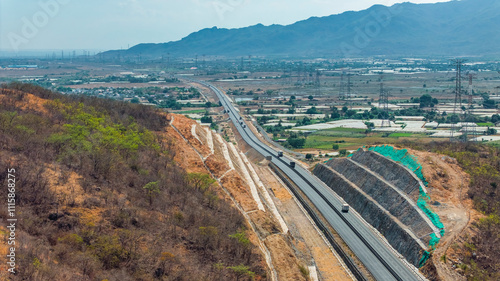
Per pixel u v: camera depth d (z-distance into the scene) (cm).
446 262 6969
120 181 7025
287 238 8169
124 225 5916
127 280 4944
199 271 5597
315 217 9975
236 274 5781
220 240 6450
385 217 9106
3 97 9350
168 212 6744
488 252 7094
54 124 8550
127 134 9369
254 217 8369
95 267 4950
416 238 7925
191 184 8269
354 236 8919
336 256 8188
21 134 7238
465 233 7506
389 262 7681
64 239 5184
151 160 8569
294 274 6769
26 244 4812
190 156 10231
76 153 7231
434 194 8944
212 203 7769
